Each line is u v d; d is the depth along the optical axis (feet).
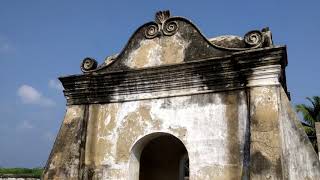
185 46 30.66
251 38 28.35
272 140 24.63
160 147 39.60
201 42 30.14
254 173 24.47
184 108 29.30
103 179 30.66
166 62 30.94
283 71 29.01
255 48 27.71
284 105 26.73
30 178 70.49
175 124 29.22
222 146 27.14
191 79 29.32
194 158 27.84
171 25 31.73
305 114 93.97
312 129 85.35
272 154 24.30
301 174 26.04
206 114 28.37
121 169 30.27
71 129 32.55
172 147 40.40
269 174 23.94
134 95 31.45
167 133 29.35
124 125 31.22
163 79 30.25
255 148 25.00
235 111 27.37
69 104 33.76
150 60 31.63
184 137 28.63
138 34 32.89
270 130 24.91
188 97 29.37
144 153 38.65
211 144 27.55
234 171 26.22
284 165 24.22
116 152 30.89
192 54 30.14
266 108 25.68
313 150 26.09
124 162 30.32
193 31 30.73
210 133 27.84
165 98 30.22
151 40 32.22
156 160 39.78
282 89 27.37
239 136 26.71
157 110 30.22
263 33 28.30
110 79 32.12
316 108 95.50
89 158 31.65
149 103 30.71
